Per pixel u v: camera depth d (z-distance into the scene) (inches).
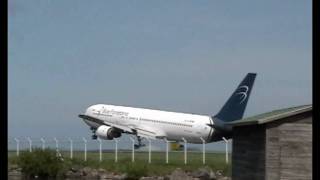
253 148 1027.9
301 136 954.1
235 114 2883.9
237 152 1143.0
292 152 953.5
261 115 1110.4
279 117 947.3
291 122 957.2
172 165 1857.8
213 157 2080.5
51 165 1811.0
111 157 2085.4
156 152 2235.5
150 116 2893.7
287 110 1030.4
